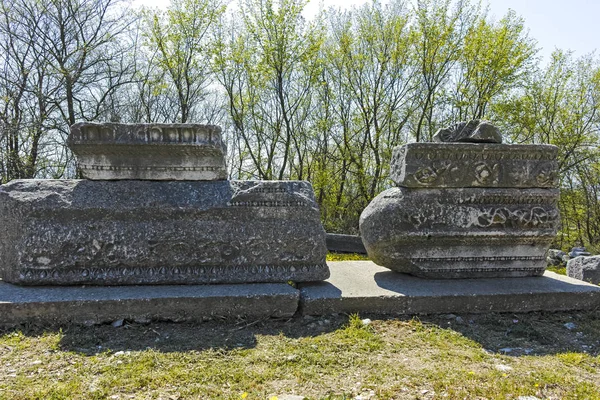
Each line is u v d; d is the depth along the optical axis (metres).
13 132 11.07
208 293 3.24
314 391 2.17
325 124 14.80
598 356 2.75
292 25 12.99
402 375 2.38
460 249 3.89
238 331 3.03
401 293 3.47
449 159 3.84
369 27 14.19
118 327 3.04
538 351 2.84
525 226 3.90
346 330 3.05
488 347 2.89
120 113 13.05
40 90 11.30
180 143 3.53
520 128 13.88
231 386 2.21
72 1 11.41
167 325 3.10
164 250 3.49
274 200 3.65
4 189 3.46
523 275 4.02
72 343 2.74
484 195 3.87
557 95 13.78
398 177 3.95
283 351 2.69
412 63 14.05
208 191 3.61
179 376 2.31
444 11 13.08
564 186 15.02
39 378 2.26
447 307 3.47
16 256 3.36
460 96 13.85
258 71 13.71
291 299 3.27
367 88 14.51
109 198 3.48
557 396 2.16
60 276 3.38
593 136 13.85
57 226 3.40
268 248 3.62
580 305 3.62
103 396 2.08
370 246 3.93
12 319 2.97
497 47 12.77
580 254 7.50
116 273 3.44
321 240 3.69
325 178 14.46
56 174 12.34
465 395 2.12
